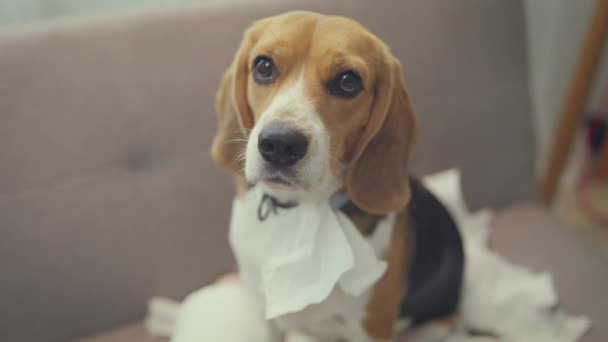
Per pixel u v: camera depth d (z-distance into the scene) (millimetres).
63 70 1087
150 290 1230
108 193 1142
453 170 1376
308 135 736
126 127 1133
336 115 795
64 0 1437
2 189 1068
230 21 1181
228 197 1229
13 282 1104
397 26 1262
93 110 1109
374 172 883
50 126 1086
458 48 1315
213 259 1261
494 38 1345
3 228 1075
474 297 1205
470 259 1265
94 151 1122
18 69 1060
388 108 844
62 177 1107
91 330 1213
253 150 769
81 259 1146
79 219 1128
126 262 1186
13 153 1068
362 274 862
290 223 874
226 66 1179
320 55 769
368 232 917
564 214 2090
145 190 1166
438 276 1090
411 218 1065
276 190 856
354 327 1011
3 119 1056
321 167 766
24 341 1152
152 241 1192
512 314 1175
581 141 2156
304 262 839
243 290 1144
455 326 1186
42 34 1087
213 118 1188
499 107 1394
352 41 783
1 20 1381
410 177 1150
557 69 1943
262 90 812
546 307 1178
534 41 1827
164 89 1147
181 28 1154
